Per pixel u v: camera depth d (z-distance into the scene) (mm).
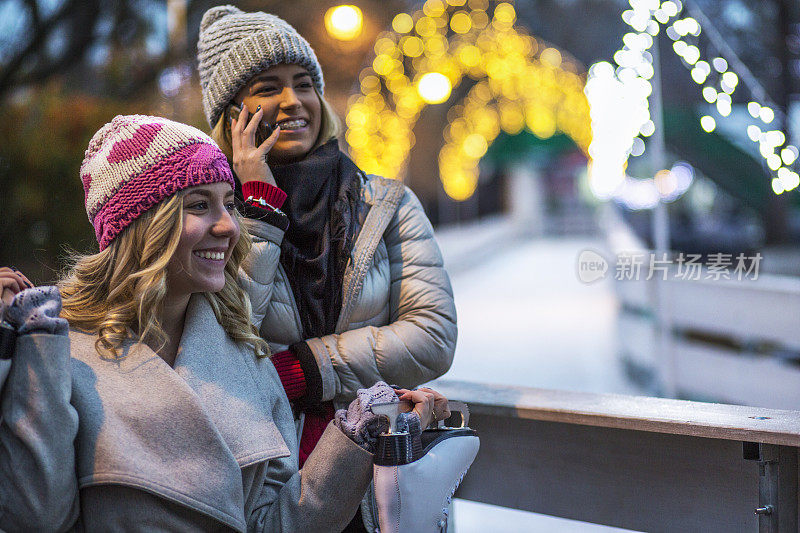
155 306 1508
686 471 2076
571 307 10633
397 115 9289
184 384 1500
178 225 1499
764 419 1896
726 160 10586
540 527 2928
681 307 5301
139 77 8383
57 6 9055
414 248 2113
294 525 1587
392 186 2123
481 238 21000
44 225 6445
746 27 13812
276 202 1940
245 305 1724
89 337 1536
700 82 3875
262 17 2096
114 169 1521
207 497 1448
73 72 9414
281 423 1722
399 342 1951
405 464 1556
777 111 3877
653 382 5910
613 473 2193
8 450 1346
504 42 9281
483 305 11383
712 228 18078
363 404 1586
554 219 32344
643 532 2156
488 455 2412
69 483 1374
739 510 1992
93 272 1564
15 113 6660
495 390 2410
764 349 4891
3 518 1362
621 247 6297
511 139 22797
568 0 16484
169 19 7637
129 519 1421
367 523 1821
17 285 1453
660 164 5215
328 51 9688
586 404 2158
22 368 1340
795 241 16344
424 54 8852
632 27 4719
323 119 2160
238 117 2049
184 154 1519
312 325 1978
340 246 1995
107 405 1449
